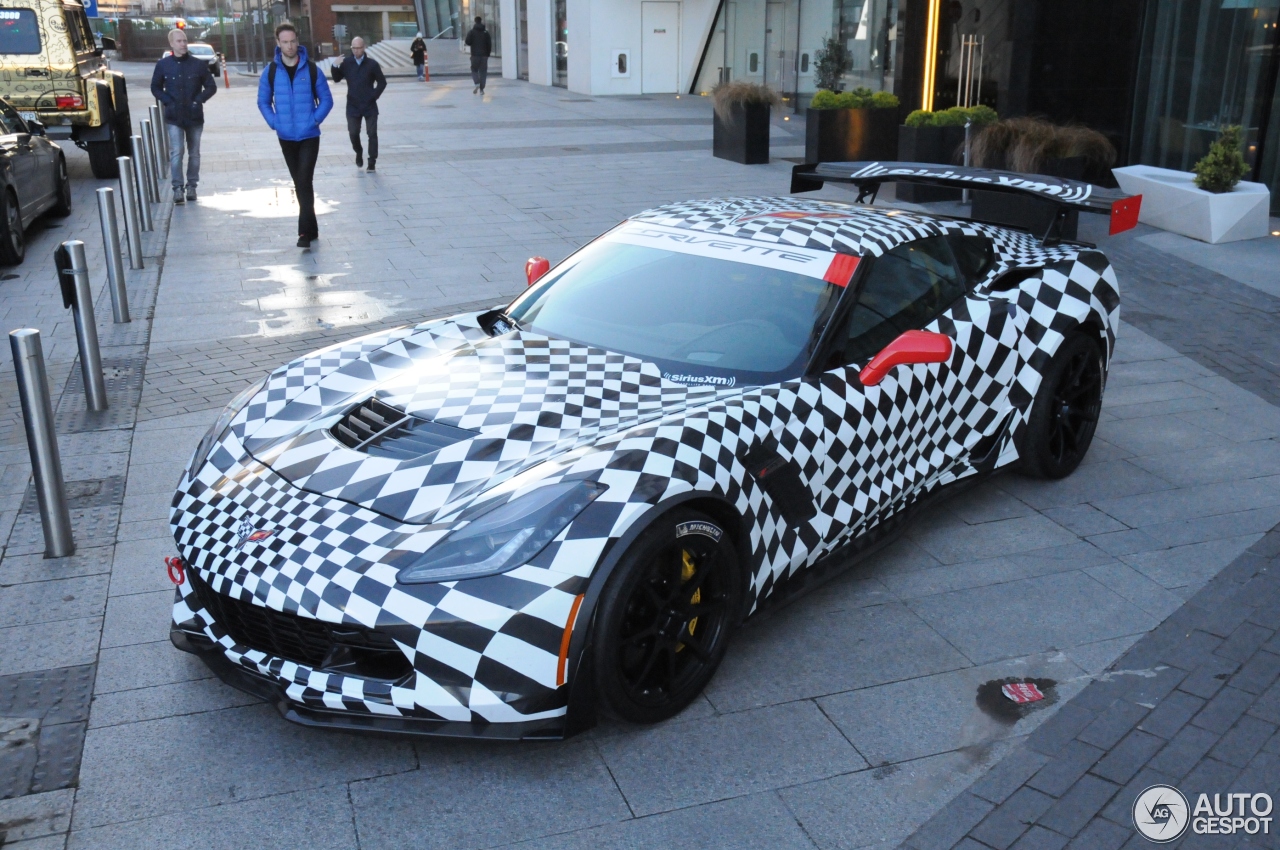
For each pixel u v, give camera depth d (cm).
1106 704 324
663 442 307
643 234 431
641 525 284
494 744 301
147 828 269
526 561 274
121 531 431
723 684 333
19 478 485
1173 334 720
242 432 347
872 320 379
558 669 275
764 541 330
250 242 976
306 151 923
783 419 337
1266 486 483
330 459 318
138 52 5419
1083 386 482
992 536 435
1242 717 316
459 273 859
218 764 293
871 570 408
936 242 425
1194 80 1204
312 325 718
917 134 1138
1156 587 395
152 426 544
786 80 2173
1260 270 884
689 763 296
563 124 1956
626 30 2602
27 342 380
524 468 303
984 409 432
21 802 277
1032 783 289
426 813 275
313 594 274
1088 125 1280
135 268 878
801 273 383
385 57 4241
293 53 902
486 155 1534
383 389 353
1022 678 338
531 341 378
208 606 306
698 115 2131
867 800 282
